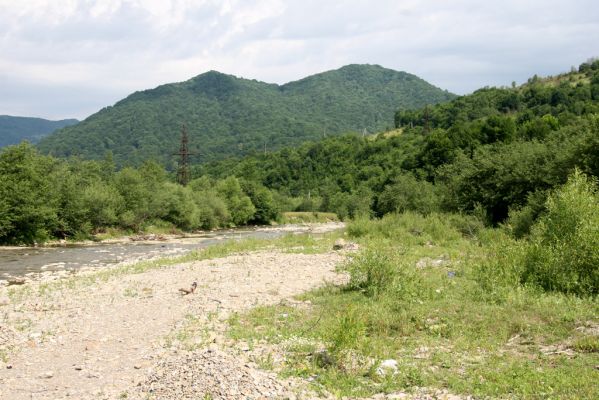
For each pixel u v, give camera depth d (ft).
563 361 29.50
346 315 33.40
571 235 50.29
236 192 280.92
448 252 80.94
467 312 40.96
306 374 29.17
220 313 45.68
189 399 24.47
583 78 422.82
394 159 352.69
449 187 141.90
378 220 125.29
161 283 64.13
